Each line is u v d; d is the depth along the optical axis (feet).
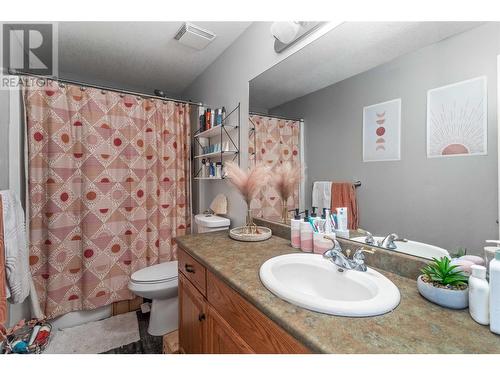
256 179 4.70
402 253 2.91
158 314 5.69
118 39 5.84
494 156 2.23
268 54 4.78
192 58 6.75
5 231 3.88
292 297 2.22
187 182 7.50
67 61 6.89
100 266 6.05
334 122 3.69
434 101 2.62
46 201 5.52
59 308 5.61
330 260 3.02
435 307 2.15
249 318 2.51
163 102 7.00
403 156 2.91
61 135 5.60
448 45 2.52
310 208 4.12
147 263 6.76
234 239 4.53
